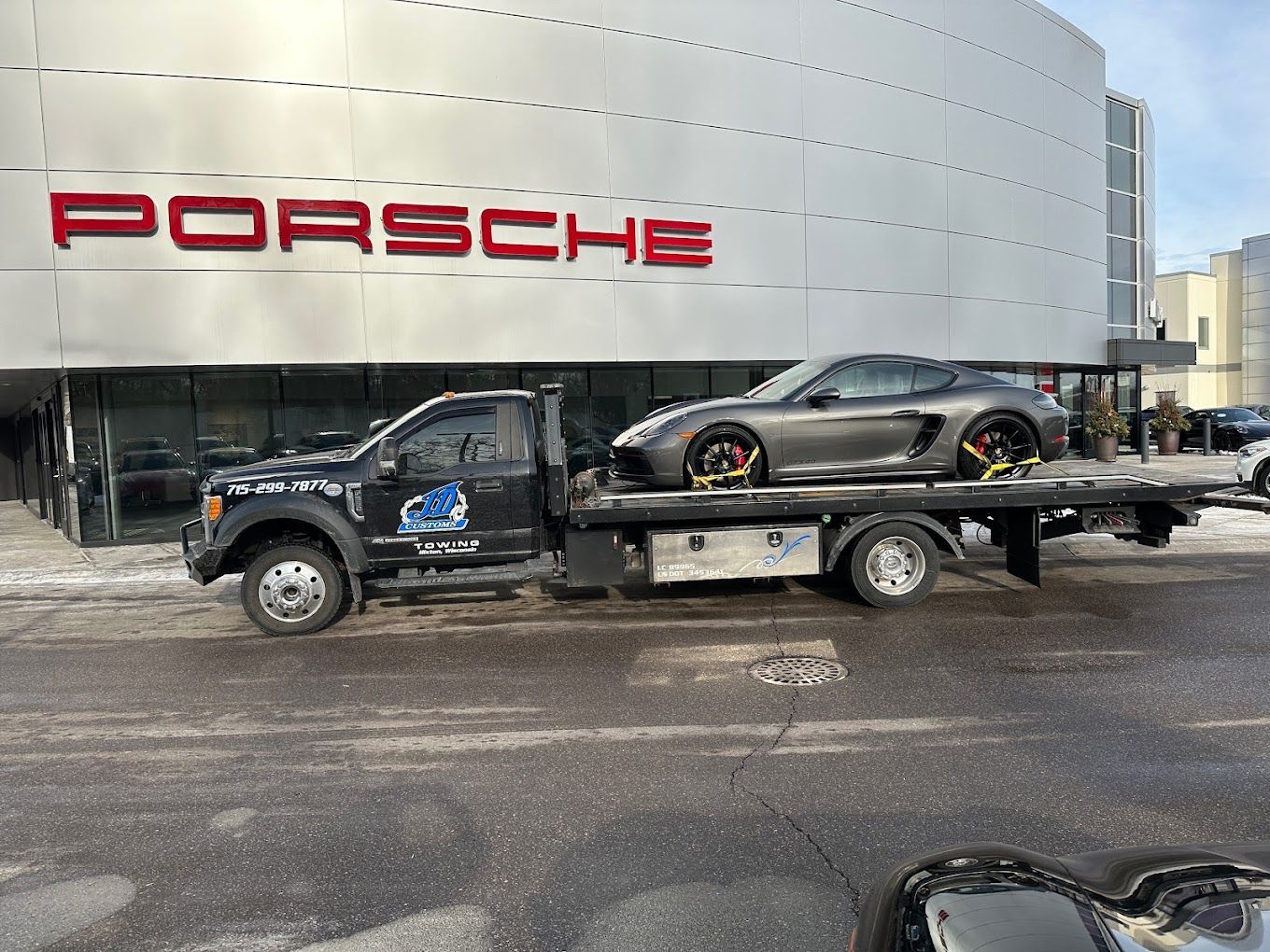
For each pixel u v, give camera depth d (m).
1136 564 9.33
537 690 5.42
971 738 4.41
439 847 3.42
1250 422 26.27
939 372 7.75
